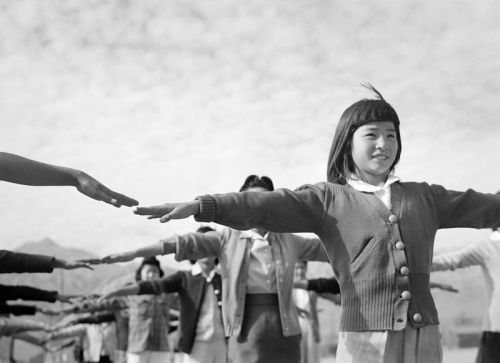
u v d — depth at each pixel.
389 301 2.77
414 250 2.85
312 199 2.95
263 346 4.71
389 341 2.74
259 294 4.85
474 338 12.93
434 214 2.98
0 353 10.34
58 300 6.37
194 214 2.71
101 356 10.08
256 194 2.84
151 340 7.94
